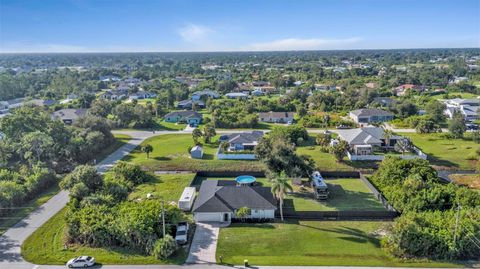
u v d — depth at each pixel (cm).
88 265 3566
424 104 12325
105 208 4331
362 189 5725
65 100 15125
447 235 3759
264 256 3794
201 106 13438
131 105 11244
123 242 3966
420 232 3797
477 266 3581
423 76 18625
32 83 19062
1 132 7694
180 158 7200
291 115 11056
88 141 7475
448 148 7694
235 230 4388
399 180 5394
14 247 3972
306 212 4703
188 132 9669
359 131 7725
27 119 7488
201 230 4394
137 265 3625
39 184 5641
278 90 16875
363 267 3559
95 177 5072
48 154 6881
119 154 7694
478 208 4303
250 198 4803
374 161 6869
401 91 15788
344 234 4266
